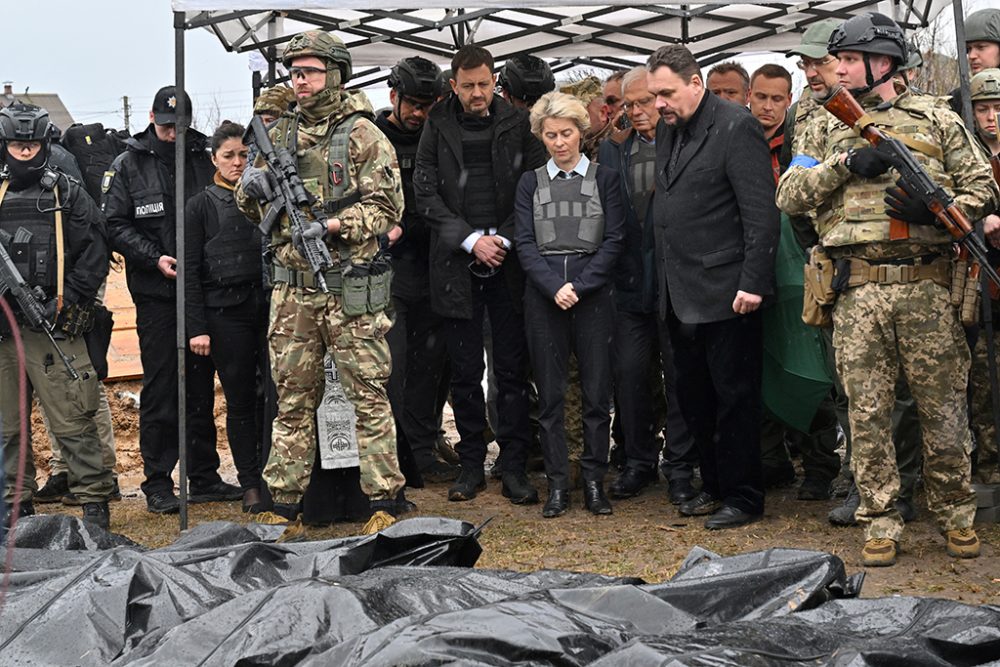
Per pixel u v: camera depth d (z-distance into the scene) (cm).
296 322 568
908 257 490
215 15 616
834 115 492
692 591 321
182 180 605
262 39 839
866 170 481
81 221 639
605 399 641
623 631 292
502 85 752
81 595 335
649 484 708
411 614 306
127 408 962
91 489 645
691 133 586
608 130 735
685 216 585
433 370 748
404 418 753
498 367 677
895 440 576
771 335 607
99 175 809
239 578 357
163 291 696
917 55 541
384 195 558
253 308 688
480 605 313
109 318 677
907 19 768
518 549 569
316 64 552
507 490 679
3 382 633
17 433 635
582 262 629
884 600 309
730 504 598
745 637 278
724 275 581
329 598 301
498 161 662
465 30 862
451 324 684
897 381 547
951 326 494
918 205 477
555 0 591
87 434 646
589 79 790
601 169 637
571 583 339
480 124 665
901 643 278
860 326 498
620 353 662
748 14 850
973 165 484
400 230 606
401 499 648
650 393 673
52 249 631
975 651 281
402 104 687
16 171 629
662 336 655
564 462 640
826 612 309
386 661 265
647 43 904
